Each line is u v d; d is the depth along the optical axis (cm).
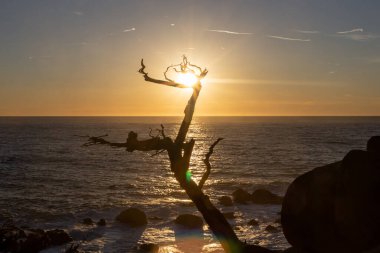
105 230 2544
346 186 644
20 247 2067
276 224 2666
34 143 10488
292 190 711
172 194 3853
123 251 2147
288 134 15175
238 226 2628
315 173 694
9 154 7725
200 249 2178
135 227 2611
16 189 4125
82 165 6266
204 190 4097
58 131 17050
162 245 2255
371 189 626
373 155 647
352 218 631
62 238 2247
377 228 613
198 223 2598
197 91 849
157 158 7356
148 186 4334
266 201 3344
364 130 17950
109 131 17188
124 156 7681
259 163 6519
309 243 682
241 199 3366
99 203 3397
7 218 2891
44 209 3150
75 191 4022
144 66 852
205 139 12525
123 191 4022
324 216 664
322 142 10975
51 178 4866
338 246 647
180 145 847
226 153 8200
